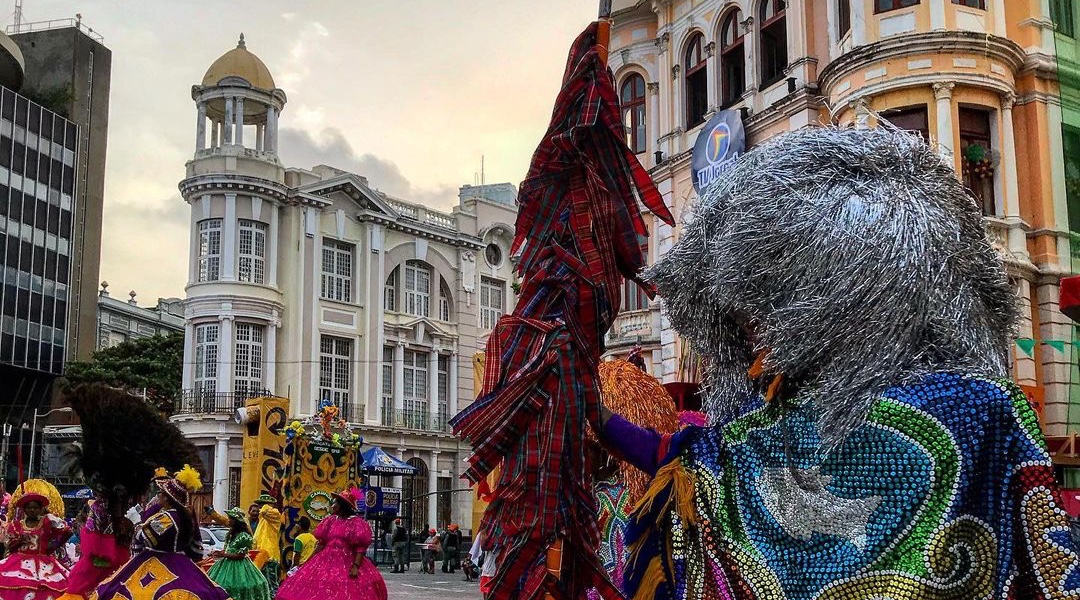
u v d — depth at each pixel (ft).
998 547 4.99
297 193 97.55
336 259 102.94
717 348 6.15
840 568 5.26
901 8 45.44
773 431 5.73
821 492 5.40
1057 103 45.19
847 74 46.09
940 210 5.51
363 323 103.19
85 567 16.62
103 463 16.96
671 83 60.18
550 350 7.72
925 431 5.17
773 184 5.74
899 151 5.68
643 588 6.31
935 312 5.30
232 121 96.63
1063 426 40.88
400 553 77.61
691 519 5.98
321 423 32.45
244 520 26.13
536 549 7.45
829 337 5.37
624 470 10.89
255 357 94.22
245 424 31.73
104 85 154.92
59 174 133.49
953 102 44.01
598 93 8.43
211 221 94.68
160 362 115.85
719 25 56.85
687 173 56.54
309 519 31.12
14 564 18.92
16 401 125.18
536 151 8.50
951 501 5.07
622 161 8.44
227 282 92.79
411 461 106.11
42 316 128.36
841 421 5.31
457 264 114.32
